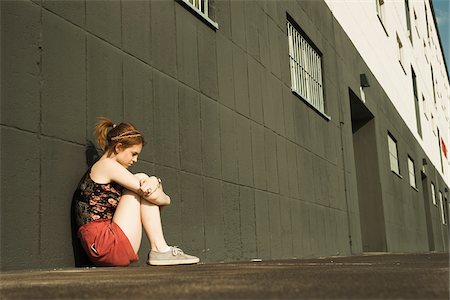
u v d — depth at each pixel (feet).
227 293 4.98
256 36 22.20
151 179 11.38
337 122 32.35
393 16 56.34
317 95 29.78
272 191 21.76
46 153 10.90
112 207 11.30
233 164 18.85
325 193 28.48
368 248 39.86
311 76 29.07
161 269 9.55
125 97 13.65
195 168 16.44
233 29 20.21
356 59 38.47
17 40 10.45
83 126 12.08
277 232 21.67
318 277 6.59
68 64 11.79
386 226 40.37
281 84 24.27
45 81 11.07
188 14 17.20
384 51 49.49
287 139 24.09
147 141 14.29
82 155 11.96
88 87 12.35
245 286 5.53
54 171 11.07
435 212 72.59
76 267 11.41
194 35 17.43
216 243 17.02
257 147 20.98
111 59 13.29
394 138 49.52
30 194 10.39
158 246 11.56
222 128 18.43
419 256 18.08
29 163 10.44
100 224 11.00
